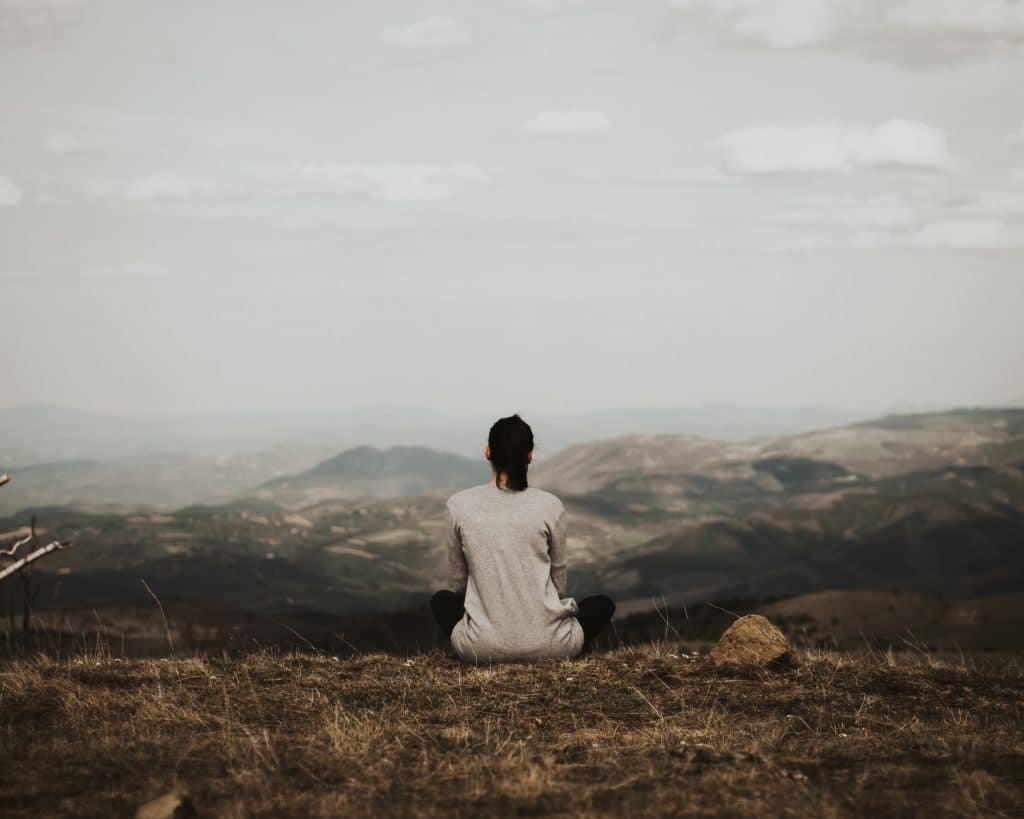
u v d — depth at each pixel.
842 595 141.00
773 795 4.25
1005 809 4.04
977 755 4.88
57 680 6.55
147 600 111.44
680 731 5.45
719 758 4.89
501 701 6.18
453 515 7.25
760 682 6.81
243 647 7.82
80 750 5.03
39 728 5.57
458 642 7.13
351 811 4.03
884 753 4.94
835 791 4.31
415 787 4.43
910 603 132.75
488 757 4.89
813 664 7.46
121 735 5.38
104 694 6.29
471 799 4.21
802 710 6.11
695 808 4.04
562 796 4.23
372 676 6.84
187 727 5.59
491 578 7.07
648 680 6.75
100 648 7.59
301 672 6.96
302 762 4.82
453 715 5.85
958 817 3.94
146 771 4.70
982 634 108.06
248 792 4.33
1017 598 132.00
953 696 6.52
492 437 7.28
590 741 5.29
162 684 6.64
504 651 6.98
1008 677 7.09
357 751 4.97
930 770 4.65
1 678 6.57
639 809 4.05
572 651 7.18
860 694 6.54
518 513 7.11
